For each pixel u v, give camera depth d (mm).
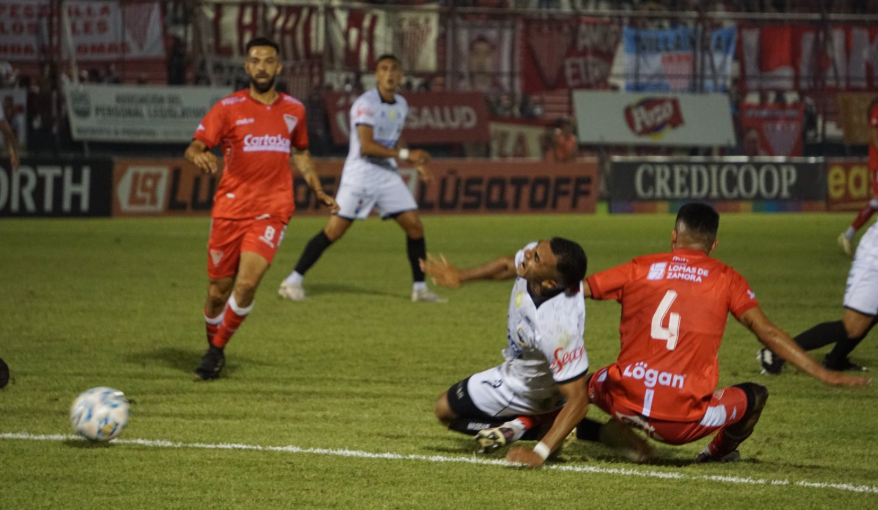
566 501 15164
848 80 94938
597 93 91125
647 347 16391
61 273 43656
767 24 93938
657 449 18625
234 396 22344
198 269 45812
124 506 14805
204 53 83125
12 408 20797
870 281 24000
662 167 85625
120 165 73125
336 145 85312
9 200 70688
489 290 40969
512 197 81812
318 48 84812
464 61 90000
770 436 19547
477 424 17719
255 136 24219
